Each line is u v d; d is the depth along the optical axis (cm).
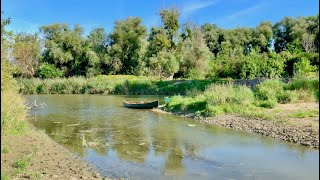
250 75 5162
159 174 1180
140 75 7062
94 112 2941
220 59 6856
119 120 2433
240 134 1809
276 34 9412
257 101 2484
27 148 1388
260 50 9256
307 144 1502
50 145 1534
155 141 1695
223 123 2116
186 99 2912
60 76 7531
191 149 1520
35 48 7575
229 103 2477
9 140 1477
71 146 1602
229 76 5731
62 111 3036
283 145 1532
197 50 6531
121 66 7675
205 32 9769
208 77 6181
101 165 1285
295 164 1248
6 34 1688
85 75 7875
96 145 1623
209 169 1226
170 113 2759
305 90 2711
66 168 1191
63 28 8050
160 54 6750
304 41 6656
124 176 1159
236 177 1132
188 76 6372
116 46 7556
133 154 1453
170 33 7044
